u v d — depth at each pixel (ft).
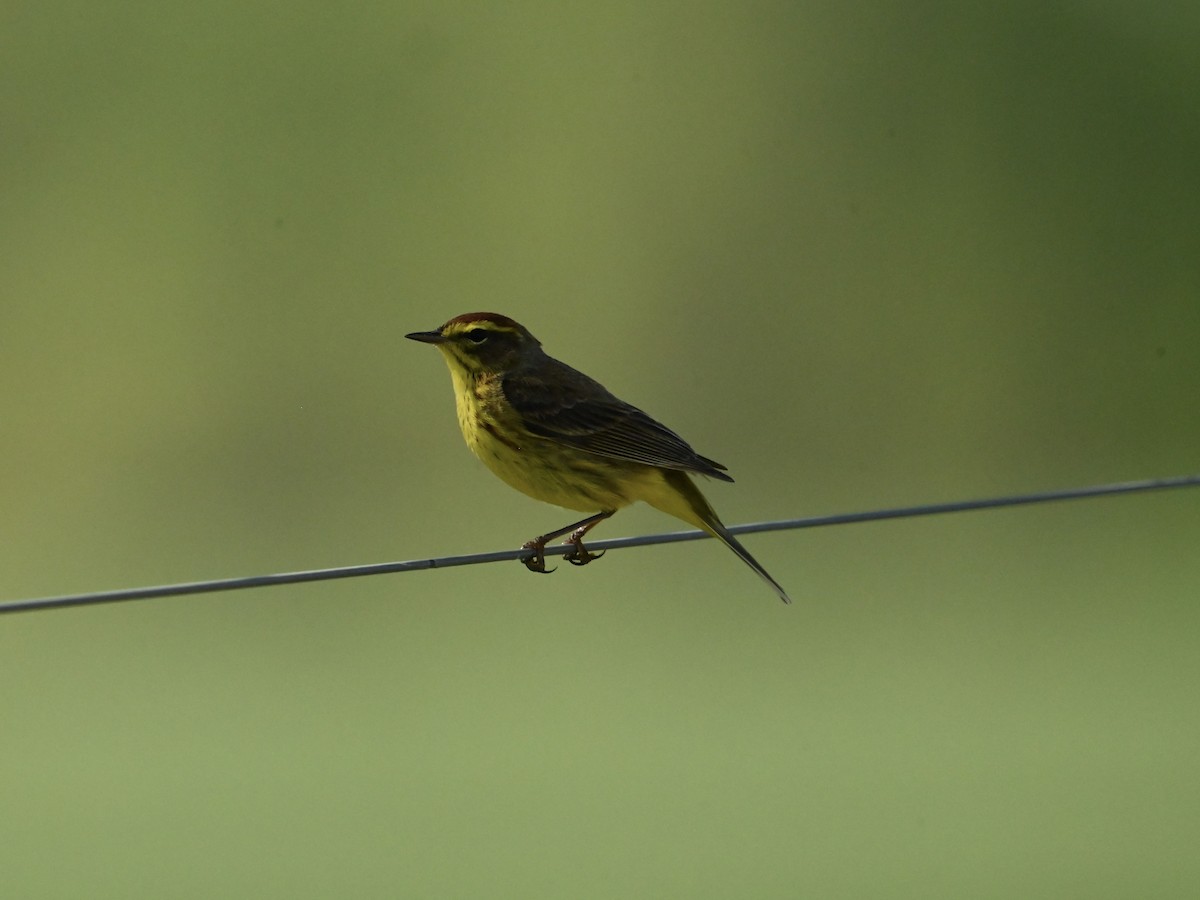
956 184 70.69
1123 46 72.54
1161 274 70.28
